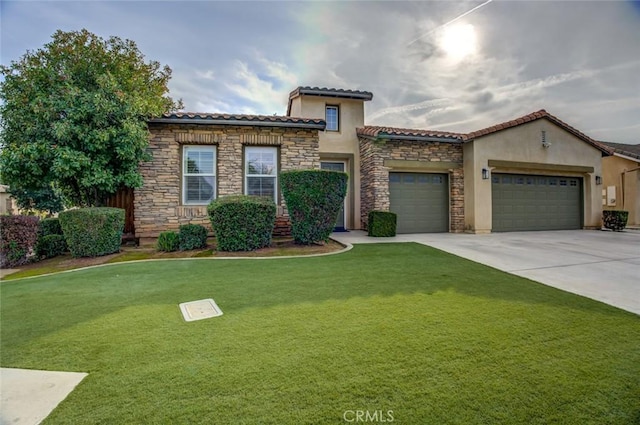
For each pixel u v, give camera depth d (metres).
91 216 7.85
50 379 2.51
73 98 8.27
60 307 4.21
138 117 9.47
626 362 2.72
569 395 2.27
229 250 8.14
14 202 17.47
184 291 4.83
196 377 2.49
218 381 2.44
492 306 4.09
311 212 8.59
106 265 6.89
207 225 10.22
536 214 14.13
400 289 4.86
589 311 3.92
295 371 2.57
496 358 2.78
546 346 3.01
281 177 8.80
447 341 3.10
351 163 14.30
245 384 2.39
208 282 5.32
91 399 2.24
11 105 8.71
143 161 9.66
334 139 14.26
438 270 6.08
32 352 2.95
